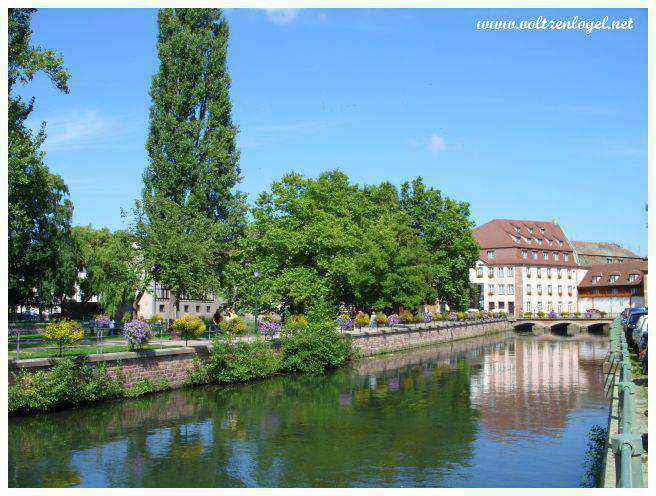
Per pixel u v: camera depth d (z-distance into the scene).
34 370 24.77
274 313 51.78
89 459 19.38
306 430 23.59
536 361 49.00
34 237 47.41
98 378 26.91
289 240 49.16
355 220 58.56
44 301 49.94
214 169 49.47
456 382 36.66
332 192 56.47
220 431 23.20
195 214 46.75
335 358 41.91
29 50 29.08
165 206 44.19
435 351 58.56
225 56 51.62
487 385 35.41
